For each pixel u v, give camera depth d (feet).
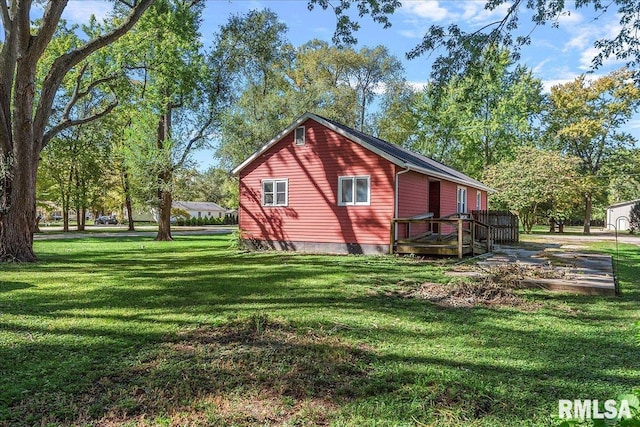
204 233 109.40
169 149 71.61
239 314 18.21
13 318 17.49
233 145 93.97
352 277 28.73
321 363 12.32
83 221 116.47
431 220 41.68
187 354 13.16
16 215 38.47
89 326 16.29
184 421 9.04
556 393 10.36
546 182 93.40
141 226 159.43
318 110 104.06
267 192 52.11
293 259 40.91
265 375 11.43
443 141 127.44
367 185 45.80
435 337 15.06
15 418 9.07
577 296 22.49
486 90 45.21
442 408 9.57
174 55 59.31
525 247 55.26
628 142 109.70
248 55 79.66
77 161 106.32
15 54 38.55
